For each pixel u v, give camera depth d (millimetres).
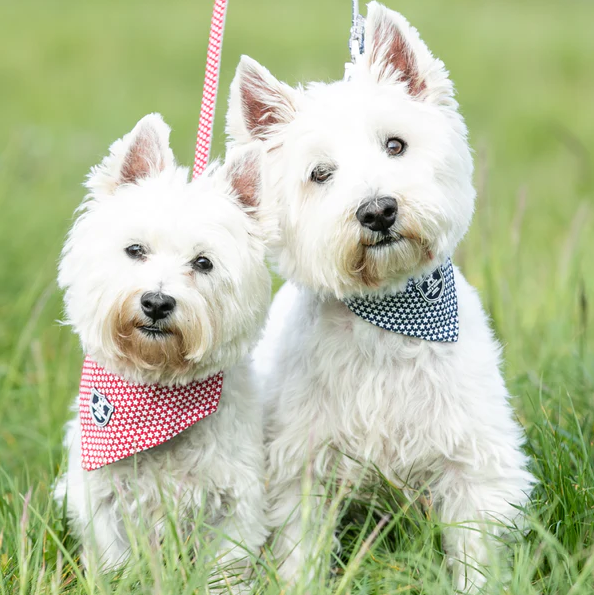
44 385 5305
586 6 26016
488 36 21094
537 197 10305
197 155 4113
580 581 3150
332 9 23594
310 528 3891
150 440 3865
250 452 3990
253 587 3500
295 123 3936
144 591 3207
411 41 3982
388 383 3953
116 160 3857
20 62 17578
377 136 3824
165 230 3639
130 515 3916
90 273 3703
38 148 10594
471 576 3801
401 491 3959
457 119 4027
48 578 3598
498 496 3955
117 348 3721
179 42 19484
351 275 3758
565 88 16703
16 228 7590
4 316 6324
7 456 5012
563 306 6223
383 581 3473
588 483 3996
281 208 4012
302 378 4047
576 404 4922
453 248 3916
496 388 4047
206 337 3676
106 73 16812
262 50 17406
